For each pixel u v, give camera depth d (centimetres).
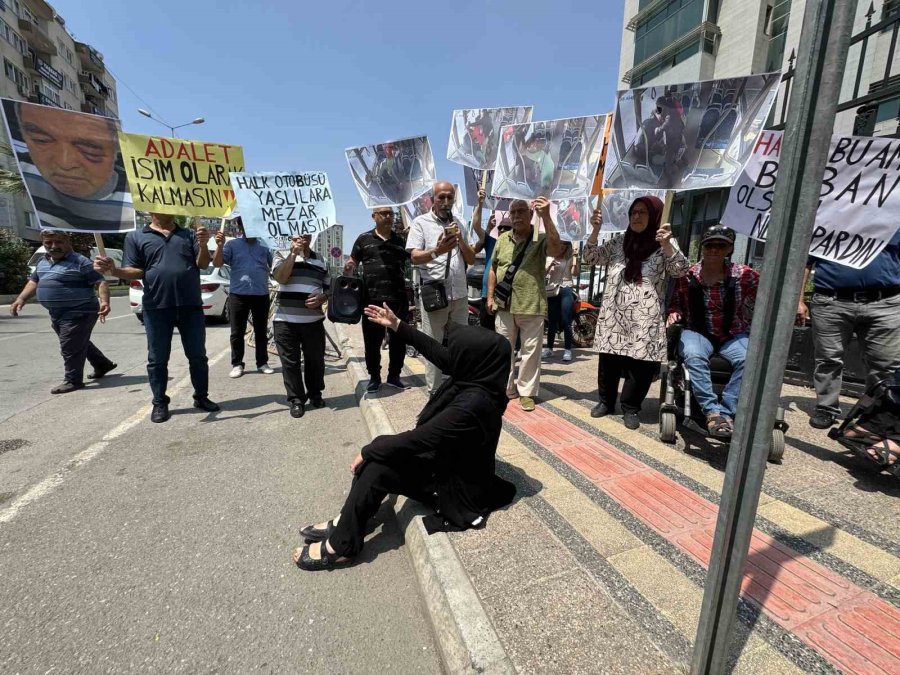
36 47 3766
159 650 180
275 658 178
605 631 171
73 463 343
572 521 244
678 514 251
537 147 381
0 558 233
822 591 192
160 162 399
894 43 349
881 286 332
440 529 236
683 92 307
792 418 390
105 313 550
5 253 1775
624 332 362
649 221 357
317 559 226
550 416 406
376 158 449
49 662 174
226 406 481
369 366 477
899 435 270
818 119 107
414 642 187
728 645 141
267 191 425
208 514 277
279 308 444
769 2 1656
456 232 375
